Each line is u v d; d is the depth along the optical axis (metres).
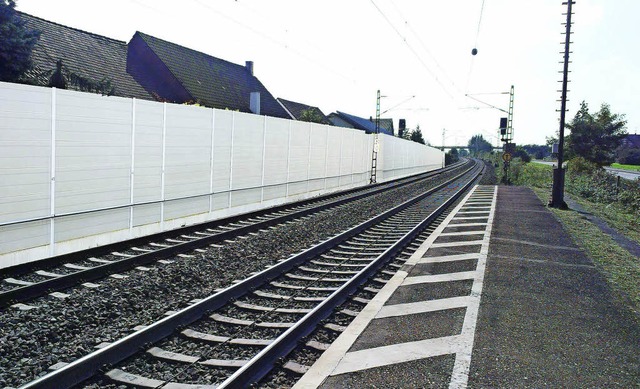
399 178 46.66
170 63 30.06
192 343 5.29
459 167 83.56
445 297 6.86
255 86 38.66
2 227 8.45
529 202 20.64
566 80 18.50
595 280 7.93
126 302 6.48
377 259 8.70
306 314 5.98
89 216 10.31
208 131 14.48
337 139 27.33
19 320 5.71
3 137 8.43
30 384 3.87
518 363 4.74
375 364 4.67
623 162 86.75
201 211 14.39
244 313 6.29
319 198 21.09
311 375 4.42
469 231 12.63
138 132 11.64
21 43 12.77
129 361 4.78
